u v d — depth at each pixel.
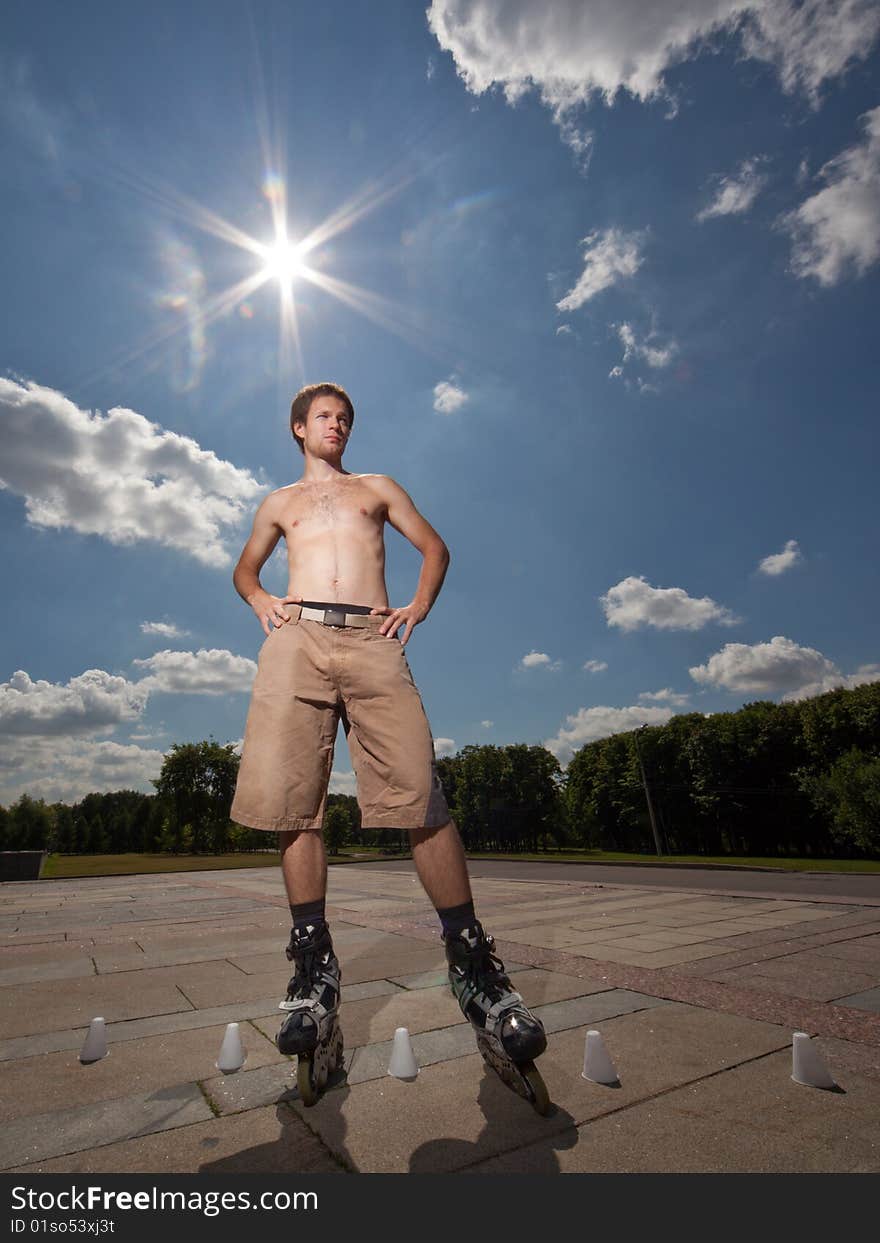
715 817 45.91
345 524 2.03
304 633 1.86
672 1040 2.23
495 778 66.62
